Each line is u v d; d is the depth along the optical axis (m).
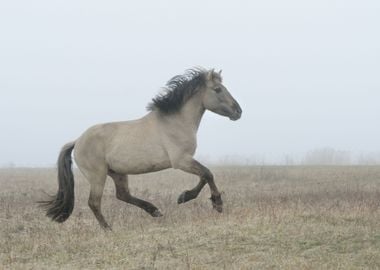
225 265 10.18
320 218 13.39
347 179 31.42
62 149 15.50
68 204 15.18
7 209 19.03
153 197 23.67
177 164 14.43
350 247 11.05
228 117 14.99
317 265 10.00
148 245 11.74
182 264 10.38
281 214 13.93
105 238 12.84
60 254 11.78
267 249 11.12
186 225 13.46
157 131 14.53
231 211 15.38
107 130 14.95
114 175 15.41
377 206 15.35
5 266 11.08
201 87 14.79
